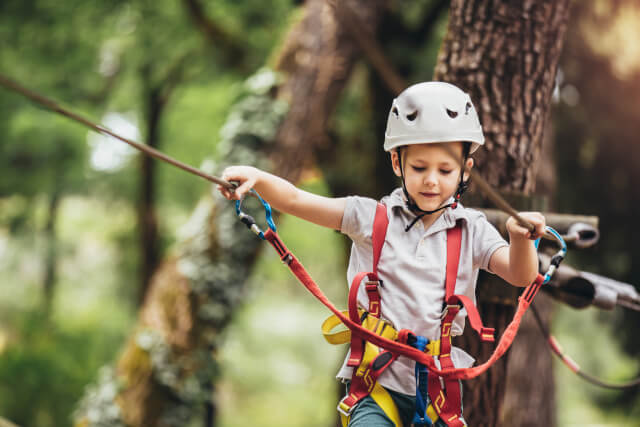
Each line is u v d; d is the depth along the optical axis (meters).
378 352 2.74
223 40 13.45
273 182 2.71
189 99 18.95
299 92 9.98
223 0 12.90
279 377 25.23
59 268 26.58
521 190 3.86
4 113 17.59
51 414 16.08
